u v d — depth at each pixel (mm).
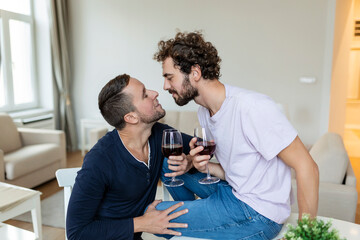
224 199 1278
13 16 4504
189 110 4648
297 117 4191
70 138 5148
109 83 1308
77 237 1248
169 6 4547
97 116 5203
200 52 1178
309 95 4102
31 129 3977
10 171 3113
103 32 4961
